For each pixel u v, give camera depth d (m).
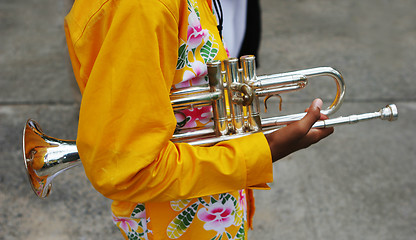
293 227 2.75
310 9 6.29
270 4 6.46
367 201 2.96
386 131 3.71
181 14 1.16
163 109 1.10
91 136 1.11
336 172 3.23
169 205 1.32
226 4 1.87
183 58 1.22
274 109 3.91
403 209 2.90
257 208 2.90
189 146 1.21
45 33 5.47
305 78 1.33
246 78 1.30
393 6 6.40
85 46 1.14
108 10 1.08
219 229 1.38
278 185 3.09
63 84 4.34
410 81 4.55
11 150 3.41
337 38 5.45
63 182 3.08
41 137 1.38
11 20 5.79
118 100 1.07
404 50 5.18
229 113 1.36
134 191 1.15
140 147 1.09
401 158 3.38
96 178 1.13
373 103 4.15
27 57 4.91
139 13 1.05
